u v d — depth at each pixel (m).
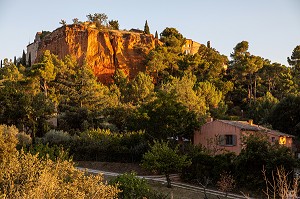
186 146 38.34
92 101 64.00
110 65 110.56
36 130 52.34
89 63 108.62
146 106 42.03
